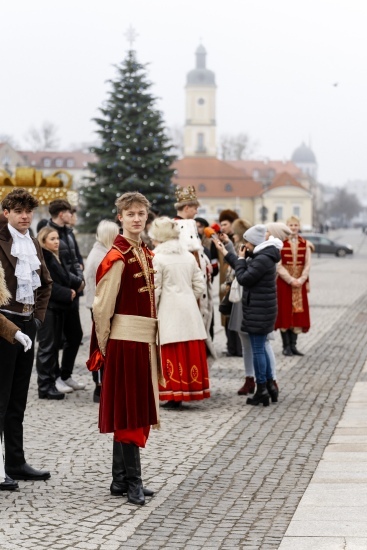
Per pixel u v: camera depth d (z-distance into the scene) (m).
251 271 10.34
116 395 6.79
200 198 138.88
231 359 14.46
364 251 80.25
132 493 6.75
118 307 6.87
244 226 13.16
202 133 156.75
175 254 10.52
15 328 7.03
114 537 5.91
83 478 7.45
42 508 6.59
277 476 7.44
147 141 49.12
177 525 6.16
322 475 7.43
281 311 14.73
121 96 49.69
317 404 10.70
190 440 8.84
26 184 21.02
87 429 9.34
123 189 48.69
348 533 5.86
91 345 6.97
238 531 5.99
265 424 9.58
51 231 11.07
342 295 29.00
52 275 11.07
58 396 11.04
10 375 7.19
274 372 10.84
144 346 6.88
